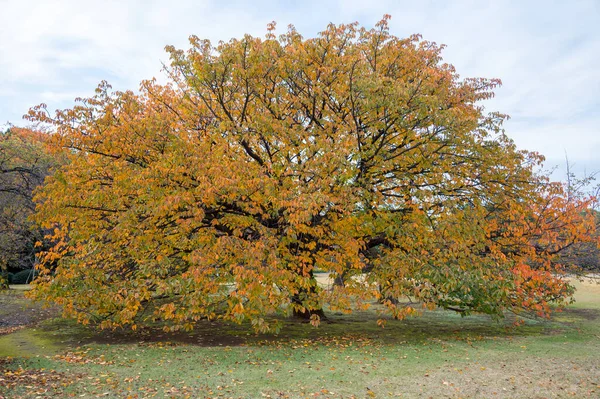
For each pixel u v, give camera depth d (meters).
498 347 10.57
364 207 12.01
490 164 12.62
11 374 7.42
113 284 11.23
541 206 13.45
